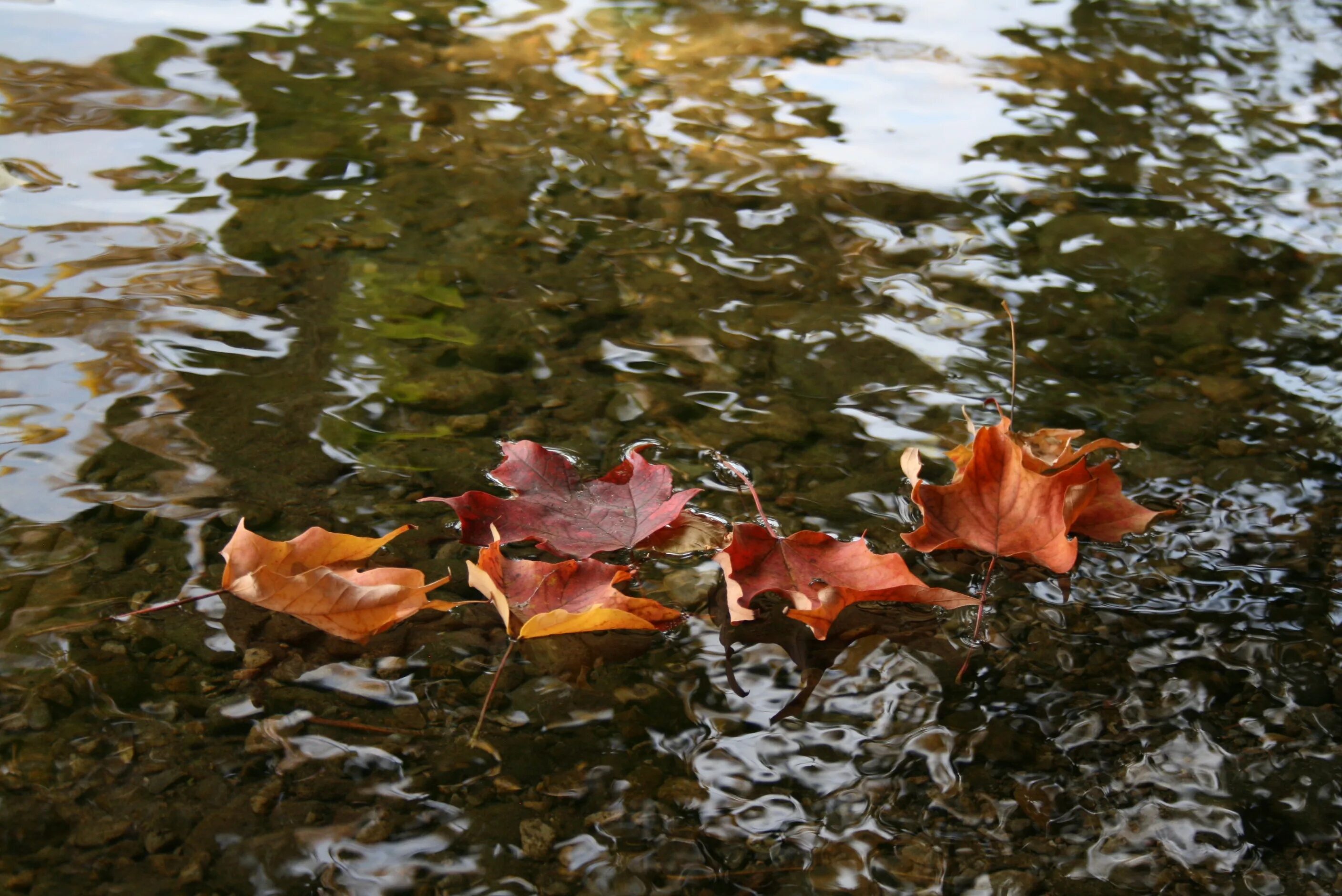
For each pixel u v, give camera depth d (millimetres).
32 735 1248
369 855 1215
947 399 1469
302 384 1453
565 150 1740
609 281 1570
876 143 1787
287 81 1922
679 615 1309
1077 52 2162
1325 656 1309
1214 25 2303
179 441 1403
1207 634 1319
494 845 1221
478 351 1493
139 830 1218
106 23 2127
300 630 1301
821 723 1271
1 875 1201
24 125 1729
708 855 1221
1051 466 1402
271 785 1235
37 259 1555
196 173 1676
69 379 1444
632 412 1446
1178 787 1251
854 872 1217
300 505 1365
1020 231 1648
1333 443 1440
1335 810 1244
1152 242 1638
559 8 2330
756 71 2049
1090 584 1347
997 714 1278
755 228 1642
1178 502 1397
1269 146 1807
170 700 1265
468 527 1343
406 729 1260
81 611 1301
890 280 1584
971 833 1231
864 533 1365
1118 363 1508
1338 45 2203
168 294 1527
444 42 2127
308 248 1587
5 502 1354
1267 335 1537
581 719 1269
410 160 1712
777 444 1428
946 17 2338
